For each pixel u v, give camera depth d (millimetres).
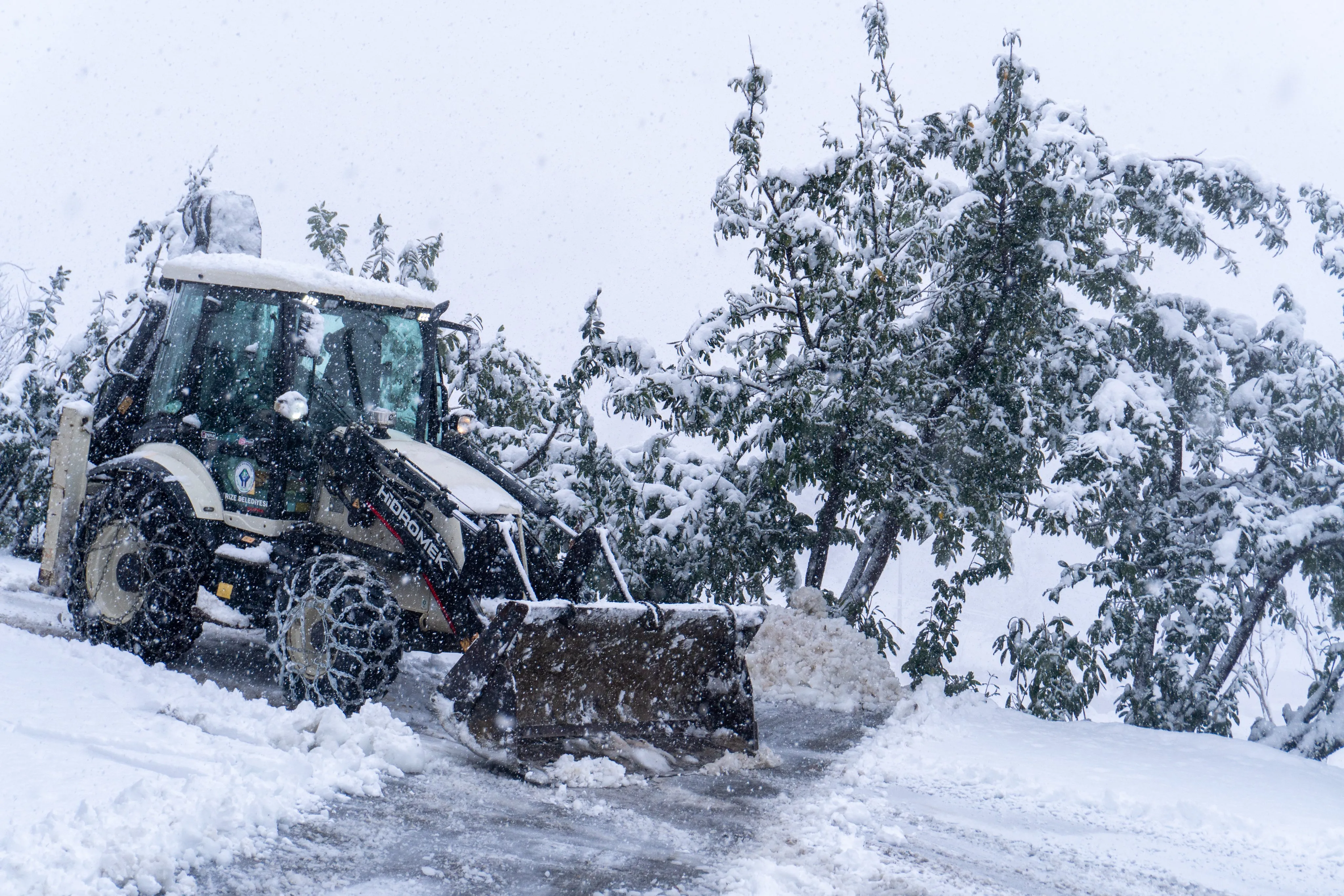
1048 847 4484
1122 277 9469
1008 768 5809
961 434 8711
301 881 3164
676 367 9359
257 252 7551
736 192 9180
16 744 3920
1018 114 8719
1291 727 9031
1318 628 9797
